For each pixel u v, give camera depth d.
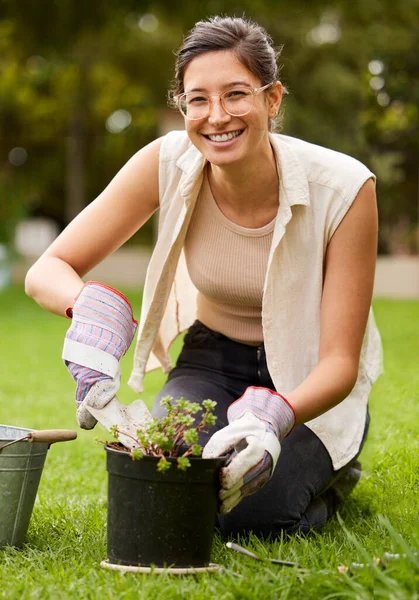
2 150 28.45
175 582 2.68
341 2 21.42
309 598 2.56
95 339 3.04
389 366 7.60
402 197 22.02
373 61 14.04
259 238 3.54
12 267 23.50
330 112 22.27
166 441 2.76
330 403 3.23
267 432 2.88
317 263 3.46
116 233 3.63
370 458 4.45
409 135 16.56
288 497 3.47
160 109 26.56
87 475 4.71
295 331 3.50
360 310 3.38
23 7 19.55
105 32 21.77
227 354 3.85
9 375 8.81
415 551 2.75
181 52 3.23
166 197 3.63
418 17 21.19
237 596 2.59
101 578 2.78
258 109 3.19
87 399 2.97
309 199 3.43
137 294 18.09
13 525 3.22
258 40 3.19
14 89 26.30
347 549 3.10
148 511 2.80
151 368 4.13
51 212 32.69
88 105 26.44
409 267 19.58
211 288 3.69
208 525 2.86
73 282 3.43
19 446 3.16
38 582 2.79
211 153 3.24
